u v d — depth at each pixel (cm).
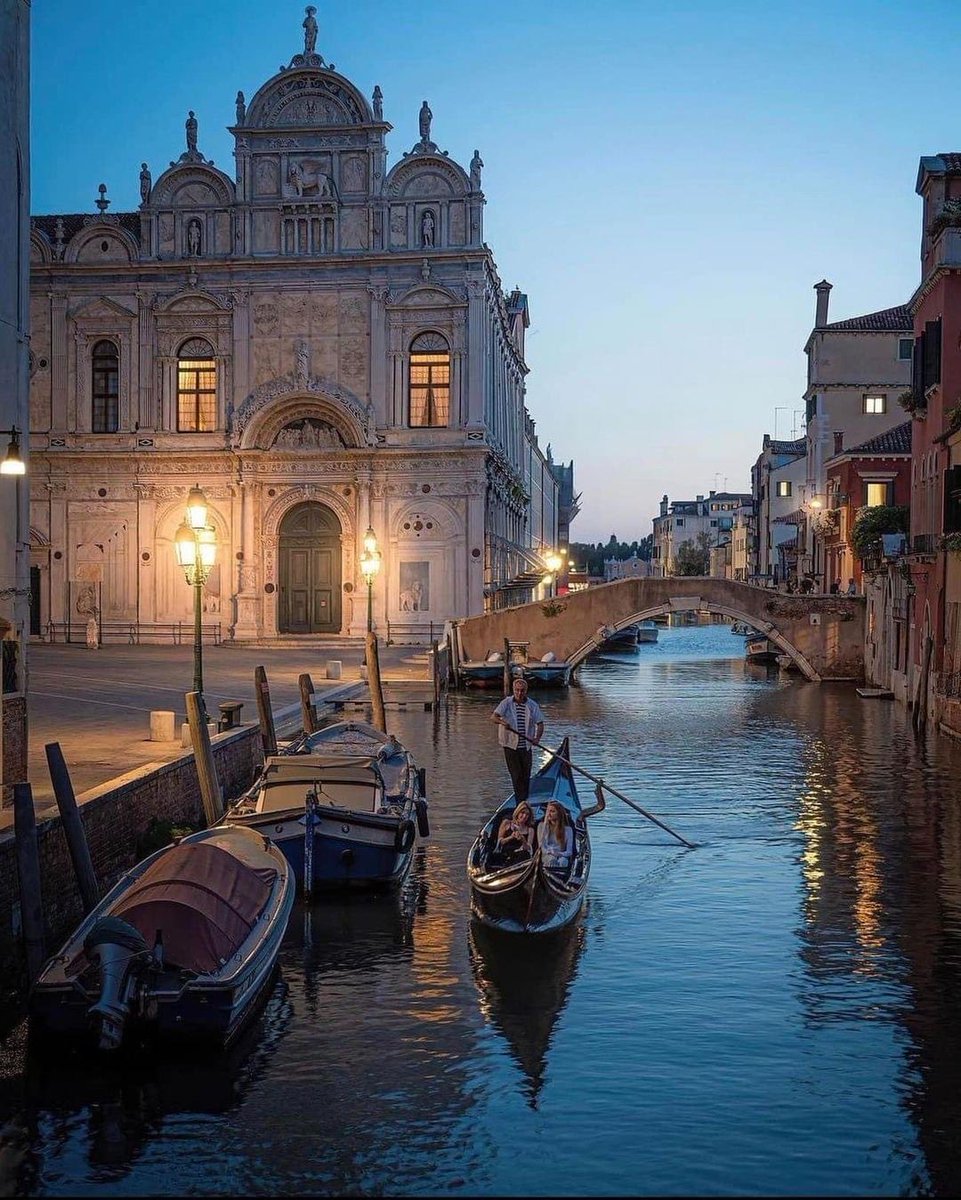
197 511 2339
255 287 5519
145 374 5572
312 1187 1021
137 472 5578
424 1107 1152
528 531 8431
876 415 6334
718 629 11750
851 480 5544
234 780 2402
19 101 1870
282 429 5594
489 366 5766
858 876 1947
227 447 5509
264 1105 1154
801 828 2278
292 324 5522
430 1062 1247
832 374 6338
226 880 1425
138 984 1223
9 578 1775
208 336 5559
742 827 2284
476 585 5466
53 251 5591
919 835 2222
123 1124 1119
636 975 1495
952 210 3278
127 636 5591
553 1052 1270
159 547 5591
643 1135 1100
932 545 3438
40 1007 1198
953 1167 1051
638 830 2261
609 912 1755
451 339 5453
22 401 1866
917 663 3881
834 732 3569
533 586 7631
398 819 1816
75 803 1475
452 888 1858
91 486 5609
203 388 5578
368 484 5491
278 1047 1282
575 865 1748
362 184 5503
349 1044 1290
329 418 5566
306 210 5503
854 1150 1077
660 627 12362
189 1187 1022
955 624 3266
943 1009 1392
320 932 1656
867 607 5019
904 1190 1015
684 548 16900
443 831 2227
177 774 1984
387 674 4600
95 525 5612
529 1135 1100
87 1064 1235
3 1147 1083
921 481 3722
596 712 4112
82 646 5462
